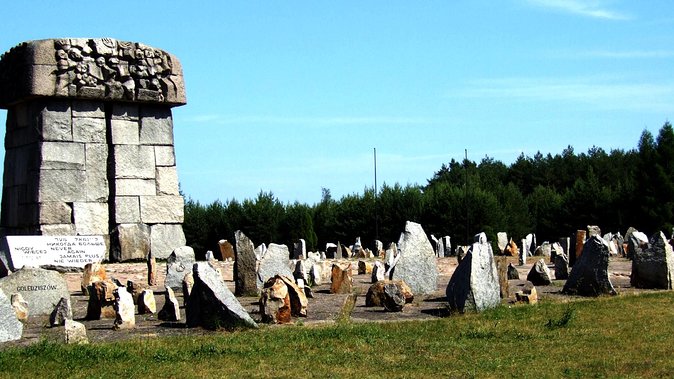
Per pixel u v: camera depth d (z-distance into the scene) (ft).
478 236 53.83
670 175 159.22
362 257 115.85
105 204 88.02
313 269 71.15
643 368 37.73
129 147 89.61
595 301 55.16
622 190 168.66
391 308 52.80
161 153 91.45
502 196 177.06
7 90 87.45
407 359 39.42
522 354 40.52
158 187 90.94
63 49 85.51
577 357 39.96
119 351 39.93
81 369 37.29
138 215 89.30
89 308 52.47
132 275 77.41
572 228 170.40
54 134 85.66
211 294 46.34
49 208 84.64
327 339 43.16
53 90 84.69
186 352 40.11
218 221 155.94
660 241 62.59
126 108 89.92
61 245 78.84
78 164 86.58
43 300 55.16
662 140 161.89
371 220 158.92
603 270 58.34
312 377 36.14
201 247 156.76
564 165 244.63
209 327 46.34
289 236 155.22
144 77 89.56
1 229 90.63
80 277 75.25
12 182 89.51
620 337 44.21
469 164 270.05
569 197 173.17
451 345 42.22
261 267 62.59
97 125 87.97
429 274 62.34
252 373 36.73
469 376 36.37
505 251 116.57
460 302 51.13
